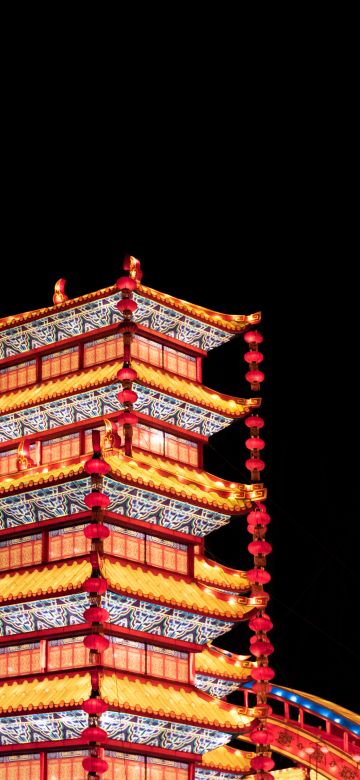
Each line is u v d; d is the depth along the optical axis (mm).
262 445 57250
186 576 53562
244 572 55875
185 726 50031
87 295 56000
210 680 53781
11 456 57562
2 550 53188
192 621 52000
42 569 51312
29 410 56344
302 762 67875
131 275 55594
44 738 48906
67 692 47875
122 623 49719
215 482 56656
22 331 58719
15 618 50594
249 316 59812
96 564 46812
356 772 65812
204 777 53062
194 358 59438
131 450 52156
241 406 58375
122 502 50969
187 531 54344
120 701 47062
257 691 53188
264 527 55406
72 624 49500
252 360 59000
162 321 57594
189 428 57594
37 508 51938
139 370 55000
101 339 56750
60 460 55812
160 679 50875
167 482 52531
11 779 49250
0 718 49125
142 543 52250
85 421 55312
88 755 48062
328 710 67688
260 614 53875
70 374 56812
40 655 50094
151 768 49844
